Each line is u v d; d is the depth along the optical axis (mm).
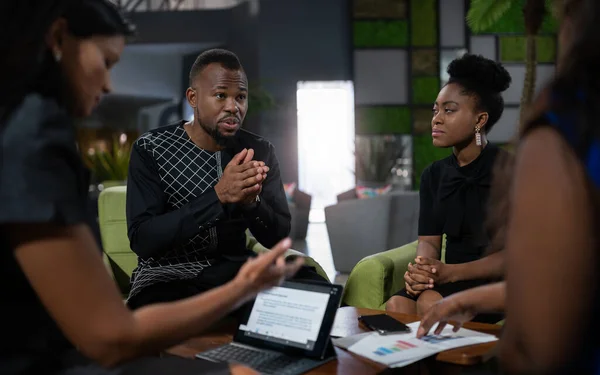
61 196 942
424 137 11023
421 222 2609
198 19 11227
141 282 2258
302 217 8289
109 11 1114
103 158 6875
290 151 11008
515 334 764
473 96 2436
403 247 2932
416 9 10984
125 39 1147
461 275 2264
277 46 10859
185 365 1235
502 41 11055
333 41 10992
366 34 10969
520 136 787
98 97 1126
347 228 5852
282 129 10969
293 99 10977
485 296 1613
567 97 751
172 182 2344
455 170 2502
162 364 1243
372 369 1521
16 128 945
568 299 710
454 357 1569
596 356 750
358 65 10984
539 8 4766
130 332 1003
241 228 2352
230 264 2320
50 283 953
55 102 996
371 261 2604
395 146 10453
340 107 11789
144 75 12336
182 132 2428
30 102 968
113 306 989
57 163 959
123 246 2947
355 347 1653
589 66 754
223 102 2295
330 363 1562
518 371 774
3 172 926
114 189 3018
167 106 13086
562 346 722
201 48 11789
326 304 1624
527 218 737
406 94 11055
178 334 1080
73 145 993
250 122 11062
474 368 1567
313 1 10898
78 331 973
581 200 711
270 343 1666
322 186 12148
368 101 10984
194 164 2365
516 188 765
